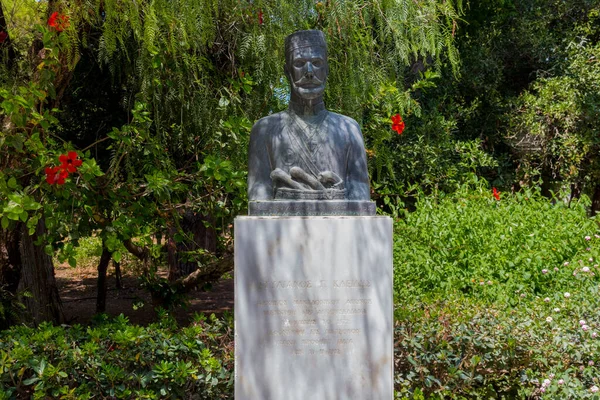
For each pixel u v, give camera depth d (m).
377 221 3.38
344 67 5.05
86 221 4.73
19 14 5.75
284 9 4.62
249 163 3.68
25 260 5.98
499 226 6.82
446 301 5.46
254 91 5.42
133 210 4.88
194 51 4.82
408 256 6.66
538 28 12.55
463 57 11.56
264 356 3.36
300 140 3.56
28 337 4.26
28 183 4.85
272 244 3.35
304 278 3.36
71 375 3.99
